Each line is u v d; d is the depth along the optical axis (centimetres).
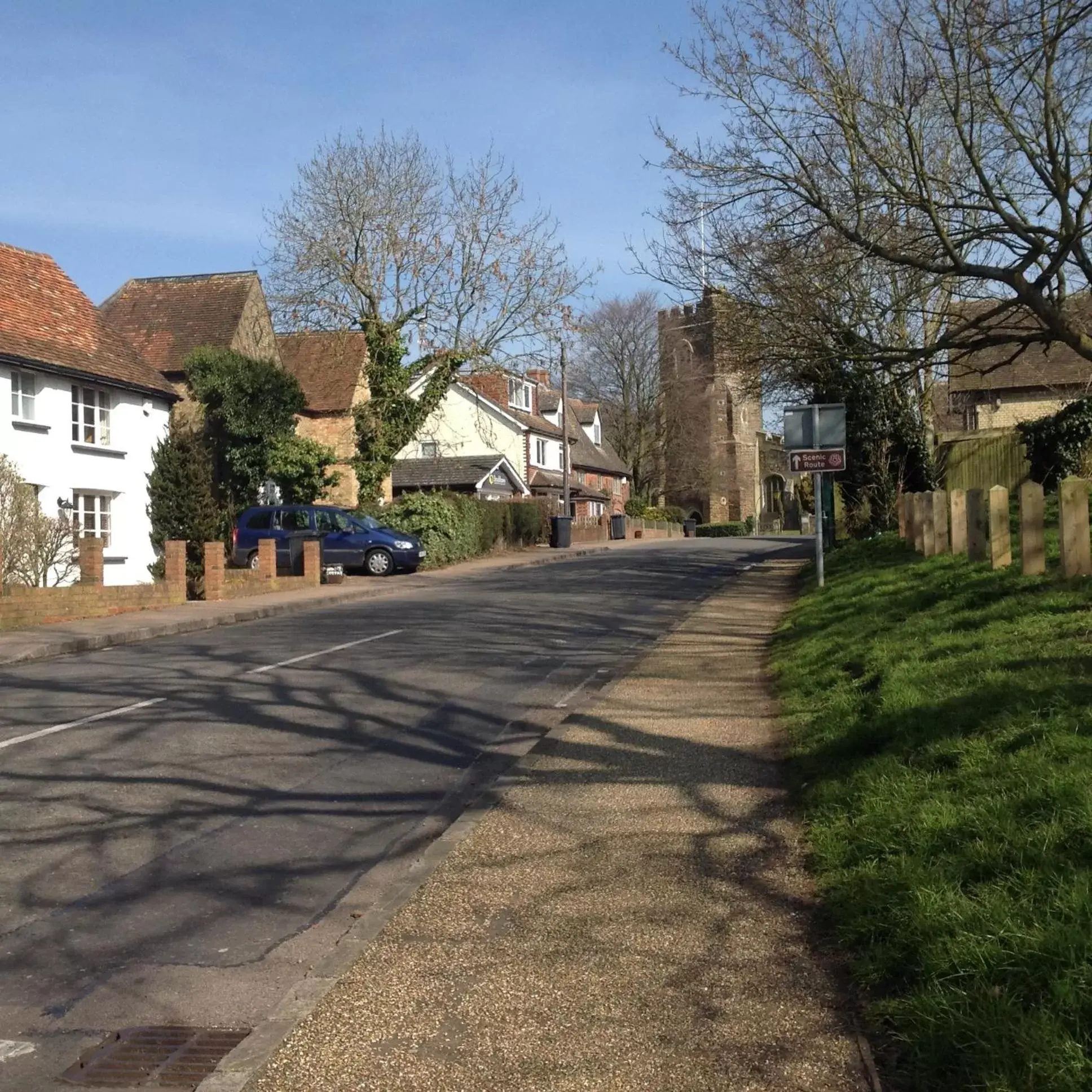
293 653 1419
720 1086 367
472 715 1026
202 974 493
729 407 7419
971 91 1509
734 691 1052
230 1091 377
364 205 3388
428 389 3512
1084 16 1088
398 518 3266
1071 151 1523
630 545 4559
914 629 1013
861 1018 403
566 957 475
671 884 554
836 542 2759
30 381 2428
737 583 2248
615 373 7275
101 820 716
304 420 3981
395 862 641
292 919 557
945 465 2567
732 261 1819
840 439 1742
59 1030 442
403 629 1658
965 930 409
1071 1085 314
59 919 556
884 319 1838
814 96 1648
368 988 453
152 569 2722
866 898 479
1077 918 391
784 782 721
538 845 625
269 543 2431
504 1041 405
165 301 3525
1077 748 562
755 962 459
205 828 702
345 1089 377
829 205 1691
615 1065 385
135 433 2748
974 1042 348
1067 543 1037
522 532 4162
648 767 781
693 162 1825
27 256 2788
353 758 874
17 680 1259
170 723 992
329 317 3450
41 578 1989
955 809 529
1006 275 1570
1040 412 3931
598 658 1341
